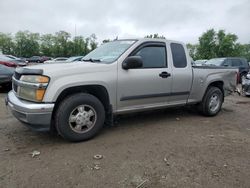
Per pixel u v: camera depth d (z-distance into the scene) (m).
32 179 3.10
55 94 3.91
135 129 5.05
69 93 4.24
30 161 3.57
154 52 5.05
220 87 6.45
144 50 4.90
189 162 3.62
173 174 3.28
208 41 55.69
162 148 4.11
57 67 4.10
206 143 4.38
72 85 4.04
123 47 4.85
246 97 9.57
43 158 3.67
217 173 3.32
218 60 15.48
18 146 4.09
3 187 2.92
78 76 4.11
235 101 8.66
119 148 4.07
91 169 3.37
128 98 4.68
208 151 4.02
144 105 4.99
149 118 5.87
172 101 5.44
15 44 92.00
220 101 6.39
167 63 5.20
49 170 3.32
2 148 4.00
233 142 4.45
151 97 4.99
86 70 4.21
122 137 4.58
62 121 4.06
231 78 6.62
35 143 4.22
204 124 5.54
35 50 90.88
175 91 5.35
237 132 5.03
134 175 3.24
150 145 4.23
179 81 5.36
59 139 4.41
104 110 4.50
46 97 3.87
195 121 5.77
